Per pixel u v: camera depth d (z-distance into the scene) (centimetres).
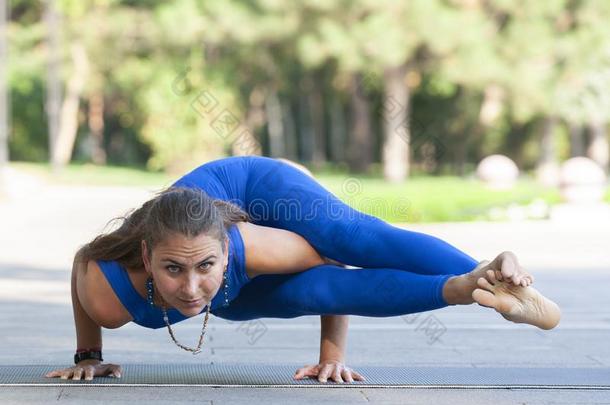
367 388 866
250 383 879
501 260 719
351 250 802
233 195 840
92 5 6831
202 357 1086
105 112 9212
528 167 9131
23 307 1538
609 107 5938
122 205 4250
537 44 5334
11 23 7650
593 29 5469
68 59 7144
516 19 5491
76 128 9069
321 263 827
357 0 5075
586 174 3800
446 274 784
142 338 1234
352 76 7188
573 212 3656
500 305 725
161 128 5209
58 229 3188
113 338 1232
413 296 774
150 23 6297
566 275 2102
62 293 1727
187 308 741
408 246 791
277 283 829
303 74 7669
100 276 788
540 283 1956
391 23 5041
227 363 1030
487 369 988
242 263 787
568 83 5772
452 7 5388
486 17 5547
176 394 826
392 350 1151
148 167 7594
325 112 10156
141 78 6512
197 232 718
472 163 9456
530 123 8562
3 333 1258
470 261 791
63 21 6800
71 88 7444
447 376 940
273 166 851
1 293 1720
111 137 9669
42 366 964
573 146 7638
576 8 5603
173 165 5266
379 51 4984
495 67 5275
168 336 1258
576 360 1081
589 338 1259
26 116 8556
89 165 7994
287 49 6066
